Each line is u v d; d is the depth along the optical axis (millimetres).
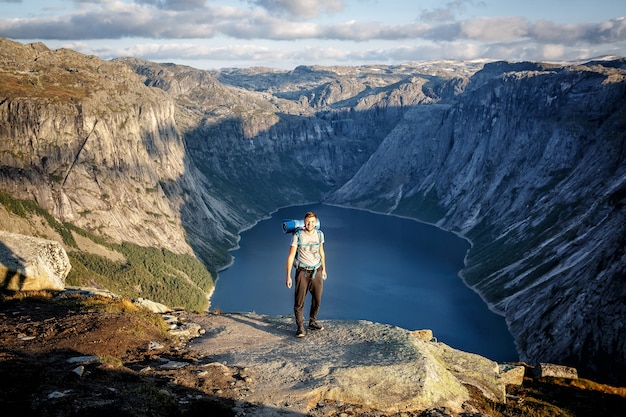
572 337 135375
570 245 195500
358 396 14391
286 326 21328
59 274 28516
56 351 15383
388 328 19391
